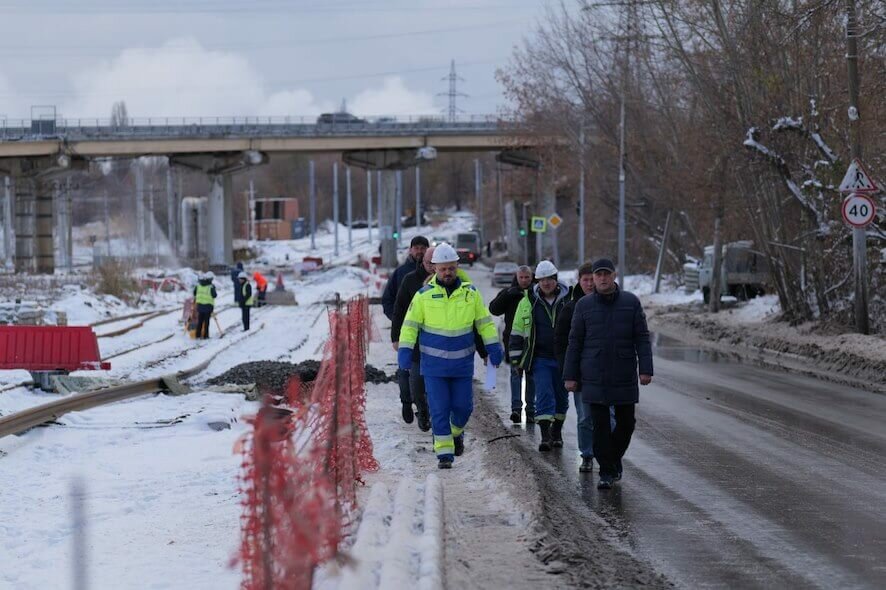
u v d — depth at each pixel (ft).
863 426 117.60
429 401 89.81
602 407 84.28
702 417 124.47
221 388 149.79
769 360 202.80
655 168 398.62
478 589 56.08
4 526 74.69
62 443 109.19
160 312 361.51
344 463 70.13
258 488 44.24
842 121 224.74
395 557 55.62
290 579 41.93
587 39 432.66
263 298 408.67
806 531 70.64
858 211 196.85
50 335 151.33
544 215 647.15
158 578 60.75
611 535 70.03
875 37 211.00
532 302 103.55
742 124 244.63
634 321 84.53
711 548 66.54
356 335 112.16
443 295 89.20
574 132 478.59
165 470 95.45
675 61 329.72
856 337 199.52
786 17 208.74
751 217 266.98
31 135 611.88
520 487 78.02
